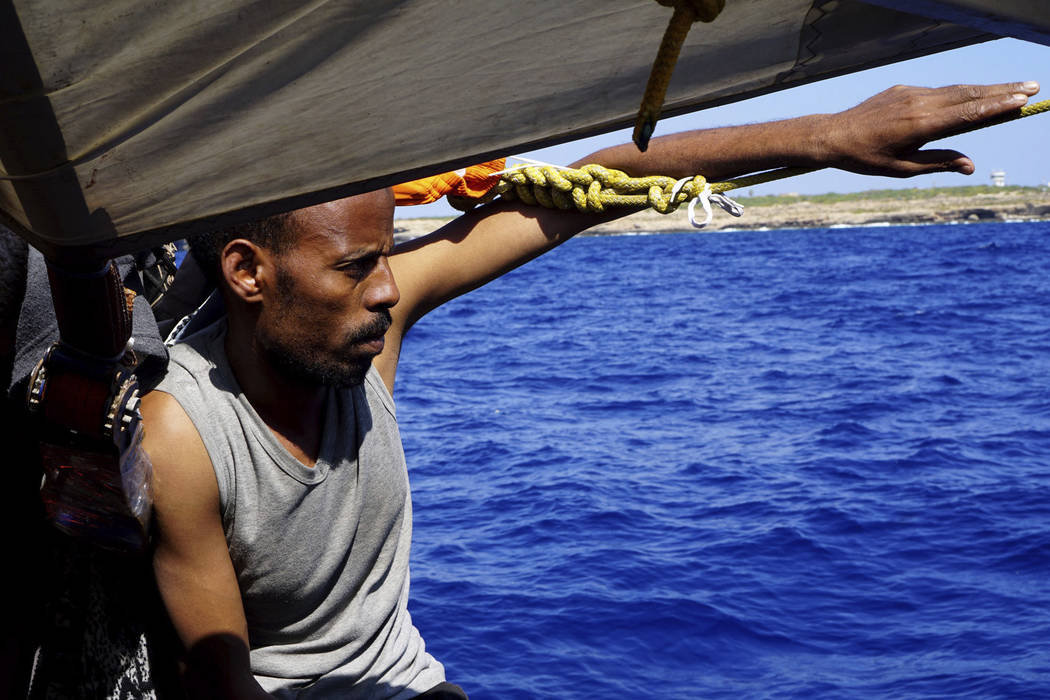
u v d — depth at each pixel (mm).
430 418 17781
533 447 14836
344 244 1277
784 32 918
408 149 856
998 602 8297
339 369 1331
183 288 1514
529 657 7379
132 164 809
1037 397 17906
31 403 1107
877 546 9758
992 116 1246
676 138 1589
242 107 800
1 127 762
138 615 1484
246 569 1405
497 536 10359
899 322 30656
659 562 9383
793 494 11688
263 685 1485
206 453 1331
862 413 16875
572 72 867
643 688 6938
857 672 7156
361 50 796
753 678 7102
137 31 736
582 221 1697
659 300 40969
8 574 1425
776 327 30641
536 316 36594
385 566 1537
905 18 904
